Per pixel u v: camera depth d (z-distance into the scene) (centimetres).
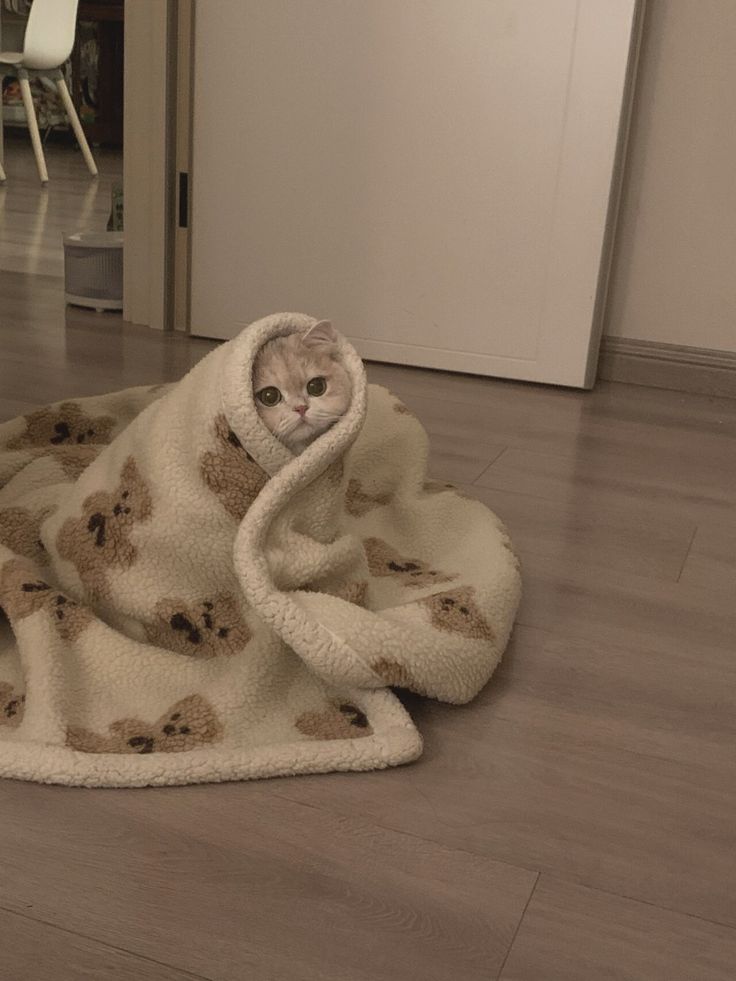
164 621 114
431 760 104
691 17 221
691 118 226
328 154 238
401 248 239
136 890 85
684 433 214
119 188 299
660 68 225
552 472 188
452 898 86
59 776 95
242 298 255
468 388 234
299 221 245
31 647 108
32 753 96
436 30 223
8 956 77
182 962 78
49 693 103
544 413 220
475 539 142
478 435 204
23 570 117
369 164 236
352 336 249
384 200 237
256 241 250
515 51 219
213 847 90
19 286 302
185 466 113
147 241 263
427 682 109
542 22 216
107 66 632
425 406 219
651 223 235
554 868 91
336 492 117
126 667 109
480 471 185
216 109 244
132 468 118
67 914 82
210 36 240
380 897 86
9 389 211
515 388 237
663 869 92
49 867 86
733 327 237
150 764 96
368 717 108
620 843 95
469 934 83
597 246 226
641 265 239
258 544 108
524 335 237
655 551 158
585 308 231
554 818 97
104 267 276
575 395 235
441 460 189
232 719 105
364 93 231
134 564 115
